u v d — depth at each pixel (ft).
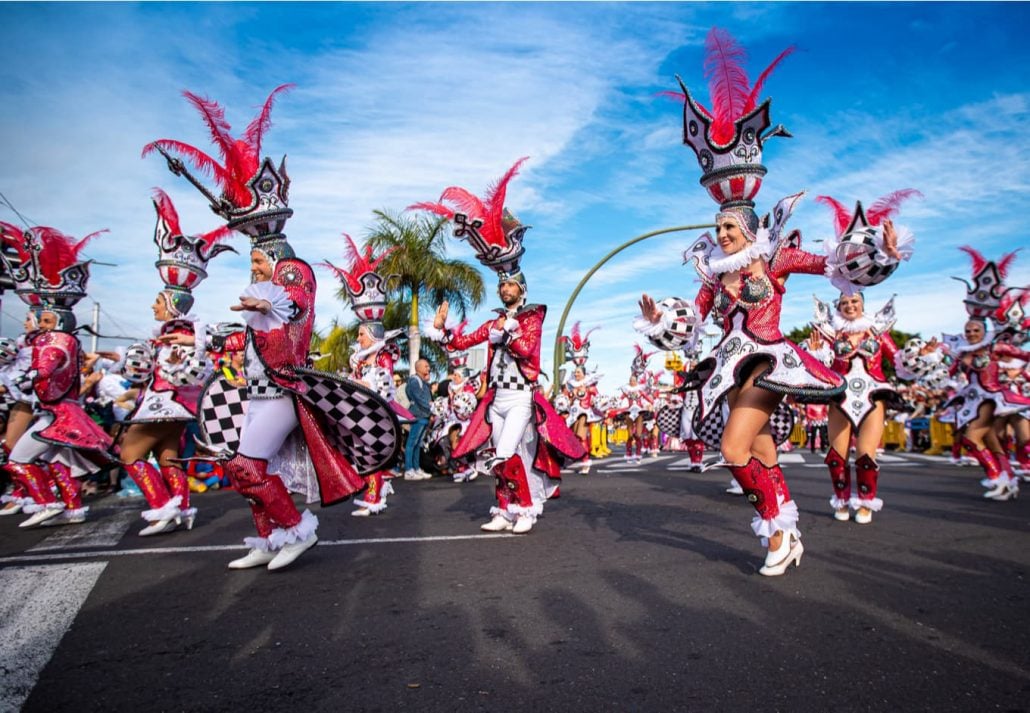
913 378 23.61
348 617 10.80
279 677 8.46
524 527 18.02
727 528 18.69
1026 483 30.17
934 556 14.80
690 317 15.05
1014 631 9.84
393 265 67.72
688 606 11.14
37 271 20.59
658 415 51.55
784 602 11.34
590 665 8.70
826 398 12.87
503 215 18.54
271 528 14.28
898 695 7.76
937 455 52.54
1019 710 7.38
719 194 14.10
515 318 18.17
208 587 12.66
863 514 19.20
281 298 12.57
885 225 12.74
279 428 13.61
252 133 14.25
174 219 19.20
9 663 8.95
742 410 13.09
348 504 25.18
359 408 13.87
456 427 39.83
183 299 19.25
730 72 14.03
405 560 14.85
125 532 18.99
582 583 12.67
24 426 21.31
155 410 17.99
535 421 18.38
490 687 8.09
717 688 7.98
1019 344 32.04
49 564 14.60
